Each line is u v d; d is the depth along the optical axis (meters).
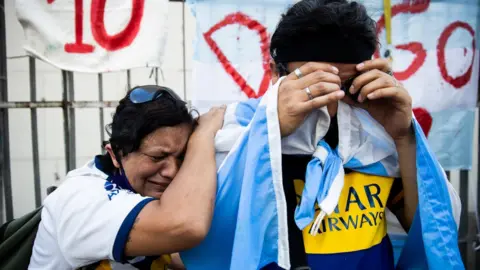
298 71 0.87
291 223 0.92
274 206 0.86
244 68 2.00
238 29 1.98
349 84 0.91
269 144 0.86
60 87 2.72
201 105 1.98
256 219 0.86
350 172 0.99
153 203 0.90
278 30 0.91
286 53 0.90
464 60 2.14
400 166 0.99
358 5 0.89
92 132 2.80
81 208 0.91
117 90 2.77
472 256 2.28
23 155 2.74
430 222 0.94
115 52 1.93
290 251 0.90
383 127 0.98
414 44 2.11
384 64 0.89
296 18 0.87
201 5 1.96
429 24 2.11
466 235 2.27
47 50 1.90
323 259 0.92
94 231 0.88
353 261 0.94
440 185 0.96
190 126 1.02
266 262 0.87
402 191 1.06
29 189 2.74
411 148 0.97
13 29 2.59
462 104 2.16
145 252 0.87
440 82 2.13
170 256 1.15
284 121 0.86
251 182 0.86
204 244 0.93
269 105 0.87
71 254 0.91
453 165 2.18
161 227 0.84
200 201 0.86
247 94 2.00
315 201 0.92
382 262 0.98
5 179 1.94
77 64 1.92
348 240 0.94
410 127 0.96
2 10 1.93
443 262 0.93
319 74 0.83
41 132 2.75
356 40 0.86
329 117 0.92
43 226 0.99
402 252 1.07
